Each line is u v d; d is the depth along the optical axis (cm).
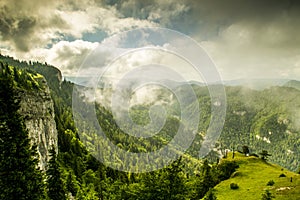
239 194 7931
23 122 2828
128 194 2466
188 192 2420
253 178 9588
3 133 2650
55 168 4378
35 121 11456
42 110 12650
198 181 7831
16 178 2631
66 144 14538
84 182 10781
